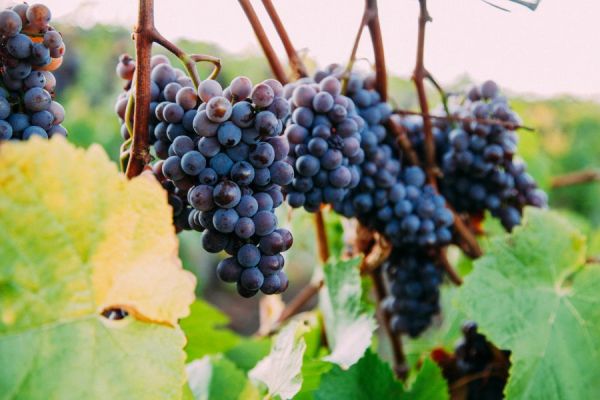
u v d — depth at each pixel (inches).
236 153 19.1
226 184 18.6
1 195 15.4
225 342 34.4
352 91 26.1
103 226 16.7
